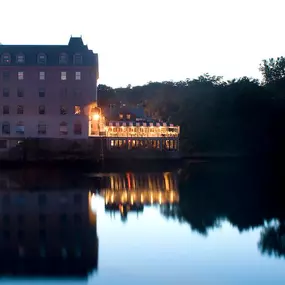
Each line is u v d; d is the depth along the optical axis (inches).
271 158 4911.4
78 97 3742.6
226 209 1797.5
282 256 1192.8
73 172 3179.1
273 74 6441.9
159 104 6801.2
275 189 2368.4
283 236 1382.9
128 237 1358.3
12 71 3708.2
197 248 1258.0
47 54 3757.4
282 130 5418.3
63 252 1193.4
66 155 3607.3
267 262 1148.5
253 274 1069.8
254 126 5438.0
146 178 2886.3
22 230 1398.9
